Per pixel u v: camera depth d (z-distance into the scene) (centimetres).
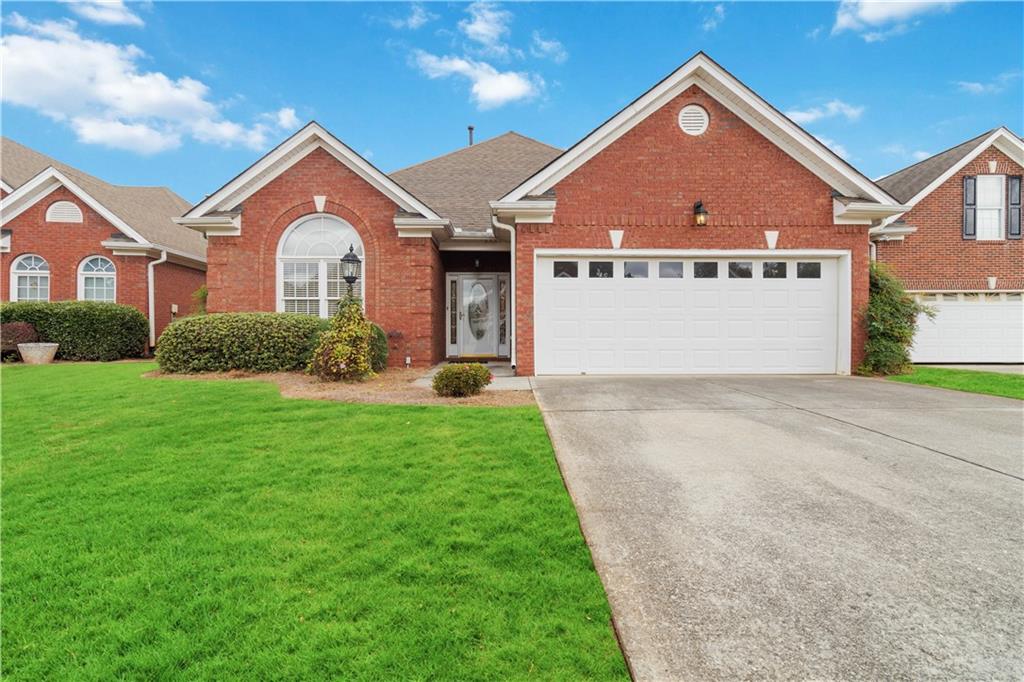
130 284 1592
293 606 244
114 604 249
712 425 581
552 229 1055
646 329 1073
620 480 402
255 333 1034
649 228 1055
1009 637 218
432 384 831
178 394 765
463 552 293
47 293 1573
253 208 1209
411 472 421
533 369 1062
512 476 409
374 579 266
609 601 246
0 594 259
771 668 201
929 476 411
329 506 357
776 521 329
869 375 1042
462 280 1501
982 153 1424
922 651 210
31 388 841
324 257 1226
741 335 1077
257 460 459
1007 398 763
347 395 766
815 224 1059
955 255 1414
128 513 352
